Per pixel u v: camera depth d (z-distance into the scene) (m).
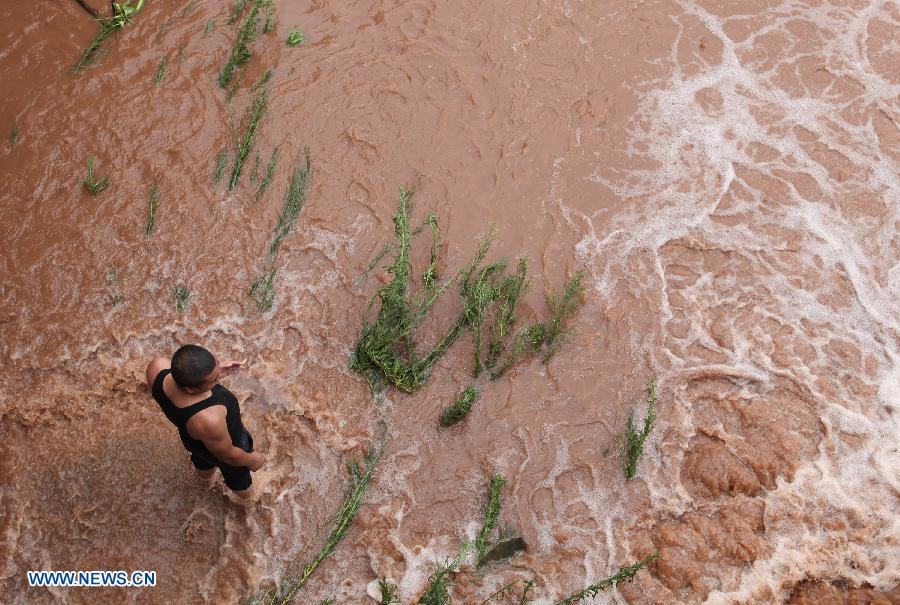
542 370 5.61
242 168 6.49
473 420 5.38
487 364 5.58
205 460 4.50
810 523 4.98
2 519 4.95
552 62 7.39
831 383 5.58
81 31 7.20
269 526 4.96
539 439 5.32
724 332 5.83
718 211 6.47
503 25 7.64
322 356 5.63
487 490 5.11
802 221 6.42
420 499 5.07
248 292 5.89
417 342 5.72
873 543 4.90
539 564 4.84
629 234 6.32
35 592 4.72
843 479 5.14
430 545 4.91
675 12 7.84
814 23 7.77
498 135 6.87
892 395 5.51
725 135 6.95
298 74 7.14
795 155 6.83
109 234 6.07
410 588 4.74
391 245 6.16
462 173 6.62
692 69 7.39
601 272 6.10
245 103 6.88
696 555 4.87
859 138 6.95
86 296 5.78
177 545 4.91
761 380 5.58
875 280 6.11
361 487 5.01
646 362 5.67
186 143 6.59
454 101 7.08
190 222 6.17
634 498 5.10
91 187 6.22
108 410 5.34
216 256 6.03
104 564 4.83
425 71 7.26
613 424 5.39
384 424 5.34
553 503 5.07
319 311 5.83
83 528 4.94
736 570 4.83
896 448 5.27
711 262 6.21
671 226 6.38
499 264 5.77
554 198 6.51
